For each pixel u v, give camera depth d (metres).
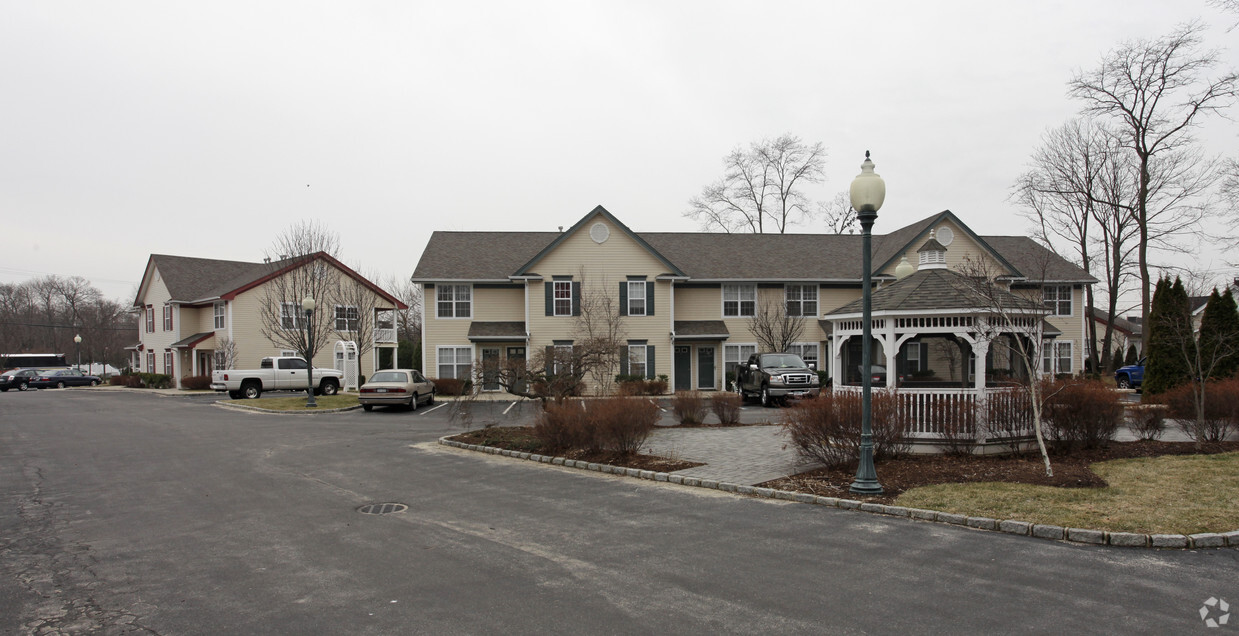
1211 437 12.63
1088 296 37.59
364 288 39.09
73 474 11.69
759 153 52.38
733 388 31.66
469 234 36.19
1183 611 5.30
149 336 46.19
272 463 12.84
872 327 12.89
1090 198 34.41
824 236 38.22
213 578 6.22
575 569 6.43
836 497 9.25
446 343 32.66
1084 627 4.99
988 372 14.38
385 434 17.64
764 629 4.99
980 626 5.02
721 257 35.16
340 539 7.51
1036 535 7.50
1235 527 7.31
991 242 36.94
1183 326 16.88
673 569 6.42
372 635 4.93
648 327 32.09
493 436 15.44
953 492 9.12
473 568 6.47
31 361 58.44
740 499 9.58
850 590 5.82
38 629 5.11
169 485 10.67
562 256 31.98
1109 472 10.07
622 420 12.77
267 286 36.56
